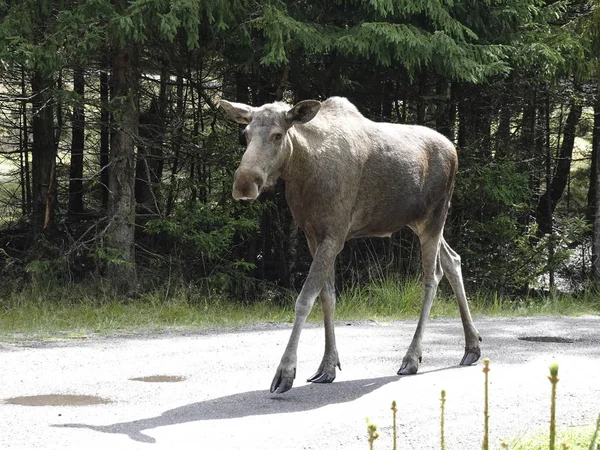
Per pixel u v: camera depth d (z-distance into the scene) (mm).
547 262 24906
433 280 11320
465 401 9086
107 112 21562
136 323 15500
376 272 23375
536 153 27781
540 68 22625
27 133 25719
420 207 11164
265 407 8828
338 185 9992
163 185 21703
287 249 24953
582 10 26406
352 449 7262
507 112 26266
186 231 21609
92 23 17469
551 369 3988
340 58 22438
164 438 7508
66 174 26562
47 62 17438
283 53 18562
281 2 19469
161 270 21375
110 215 20234
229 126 23516
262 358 11820
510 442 7328
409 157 10922
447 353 12492
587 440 7211
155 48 21609
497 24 22109
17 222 25859
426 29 21328
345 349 12758
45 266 19422
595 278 25844
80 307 16922
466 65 19719
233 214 22656
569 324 16531
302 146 9773
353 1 20812
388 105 25656
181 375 10547
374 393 9570
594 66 23688
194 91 25312
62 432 7621
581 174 33500
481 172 23781
